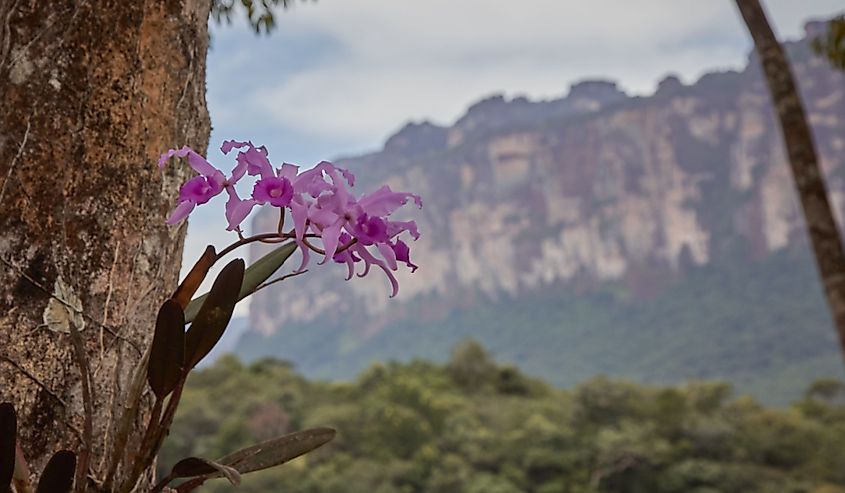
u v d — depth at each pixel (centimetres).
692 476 6506
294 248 128
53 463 108
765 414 7631
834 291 319
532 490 6438
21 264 128
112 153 137
